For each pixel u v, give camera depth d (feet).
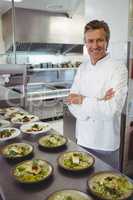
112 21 7.96
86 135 5.34
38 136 5.13
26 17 13.65
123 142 8.11
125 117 7.89
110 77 4.93
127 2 7.32
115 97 4.67
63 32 15.02
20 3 12.53
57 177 3.34
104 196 2.82
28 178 3.23
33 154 4.14
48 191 3.02
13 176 3.28
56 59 16.44
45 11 14.23
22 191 3.03
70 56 16.93
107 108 4.58
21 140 4.90
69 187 3.09
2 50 14.44
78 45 15.89
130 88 7.64
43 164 3.63
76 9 13.99
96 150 5.28
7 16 13.58
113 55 8.01
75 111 5.16
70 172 3.44
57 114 14.69
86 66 5.64
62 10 14.35
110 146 5.23
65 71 16.69
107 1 8.07
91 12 8.94
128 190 2.97
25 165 3.59
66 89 15.10
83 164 3.63
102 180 3.18
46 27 14.40
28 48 14.71
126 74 4.98
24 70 8.42
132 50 7.57
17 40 13.46
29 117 6.52
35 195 2.94
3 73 7.95
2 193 3.04
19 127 5.75
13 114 6.84
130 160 8.50
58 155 4.08
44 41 14.48
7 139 4.85
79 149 4.32
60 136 4.91
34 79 15.60
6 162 3.88
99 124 5.10
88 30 4.81
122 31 7.63
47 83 15.94
